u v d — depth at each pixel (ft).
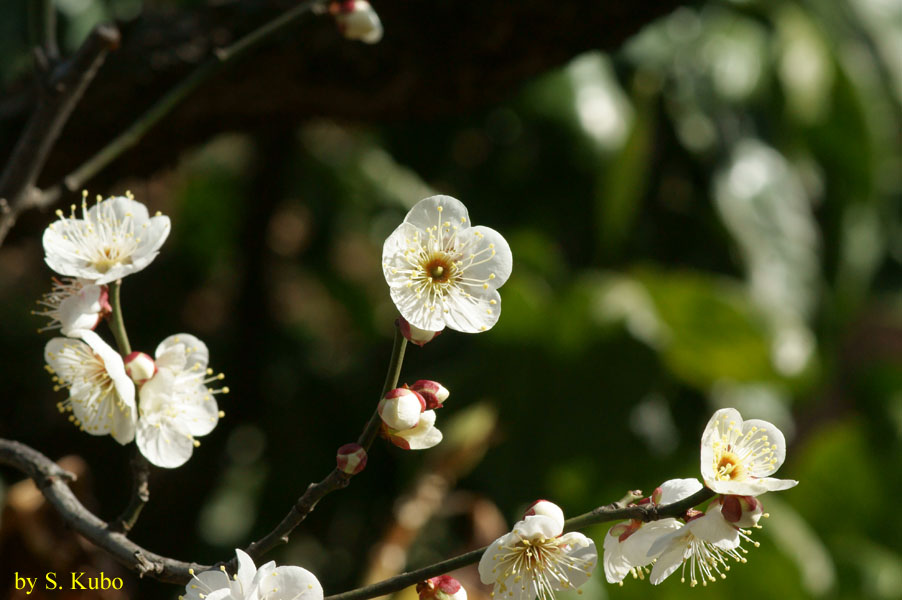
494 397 3.83
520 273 4.09
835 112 4.33
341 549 4.41
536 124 4.20
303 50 2.86
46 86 2.51
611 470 3.79
